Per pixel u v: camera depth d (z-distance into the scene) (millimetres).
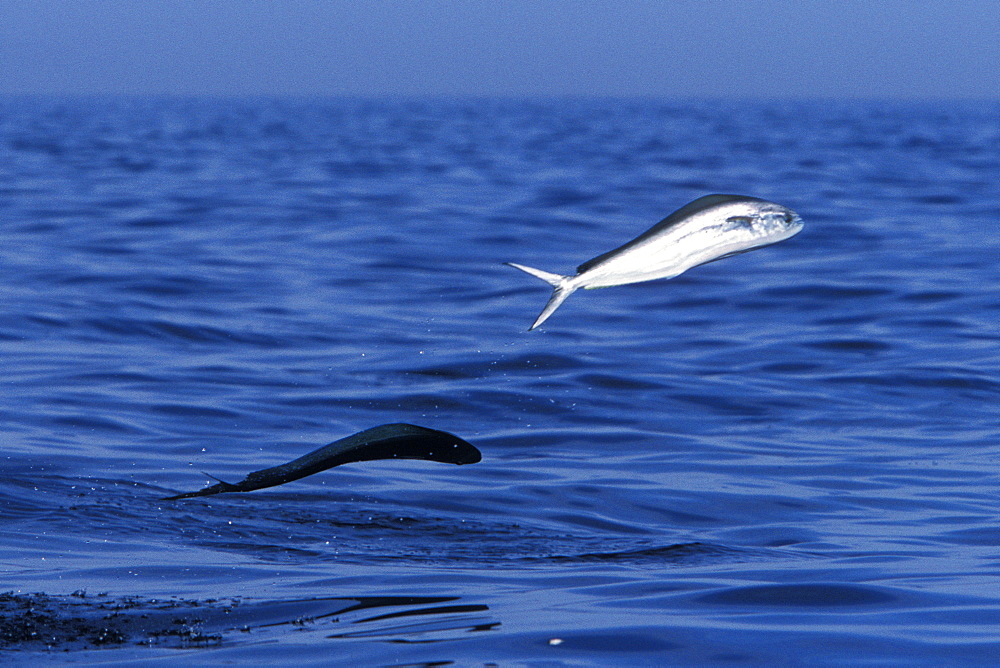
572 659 21375
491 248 98000
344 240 100625
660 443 43031
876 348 59562
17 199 131500
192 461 39750
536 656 21531
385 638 22703
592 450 42125
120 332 61688
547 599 25688
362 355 57469
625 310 70625
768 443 43000
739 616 24094
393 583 27125
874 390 51312
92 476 37000
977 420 46500
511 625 23484
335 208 127562
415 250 95625
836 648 21844
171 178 170250
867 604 24953
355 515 33594
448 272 85375
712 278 81000
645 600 25500
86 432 42906
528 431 44625
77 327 62250
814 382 52719
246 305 70250
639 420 46406
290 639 22703
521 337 62219
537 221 116562
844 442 43156
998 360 56531
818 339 61656
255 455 40969
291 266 85938
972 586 26375
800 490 37031
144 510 33406
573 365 55281
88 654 21844
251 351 58344
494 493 36250
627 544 31422
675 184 165375
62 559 28750
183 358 56219
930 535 32125
